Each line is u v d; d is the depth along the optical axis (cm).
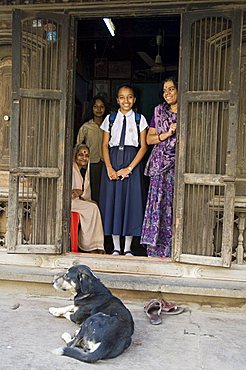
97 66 668
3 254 385
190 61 350
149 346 282
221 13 339
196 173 352
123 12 364
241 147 365
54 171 369
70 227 397
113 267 371
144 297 362
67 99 372
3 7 376
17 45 361
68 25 366
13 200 366
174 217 360
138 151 419
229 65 345
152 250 404
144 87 680
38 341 285
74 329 306
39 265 380
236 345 288
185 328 314
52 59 366
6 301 359
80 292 295
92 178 481
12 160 366
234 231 370
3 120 396
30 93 364
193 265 361
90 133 475
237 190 364
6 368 248
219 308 354
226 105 345
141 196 418
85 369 250
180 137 353
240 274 355
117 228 414
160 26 561
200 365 259
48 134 370
